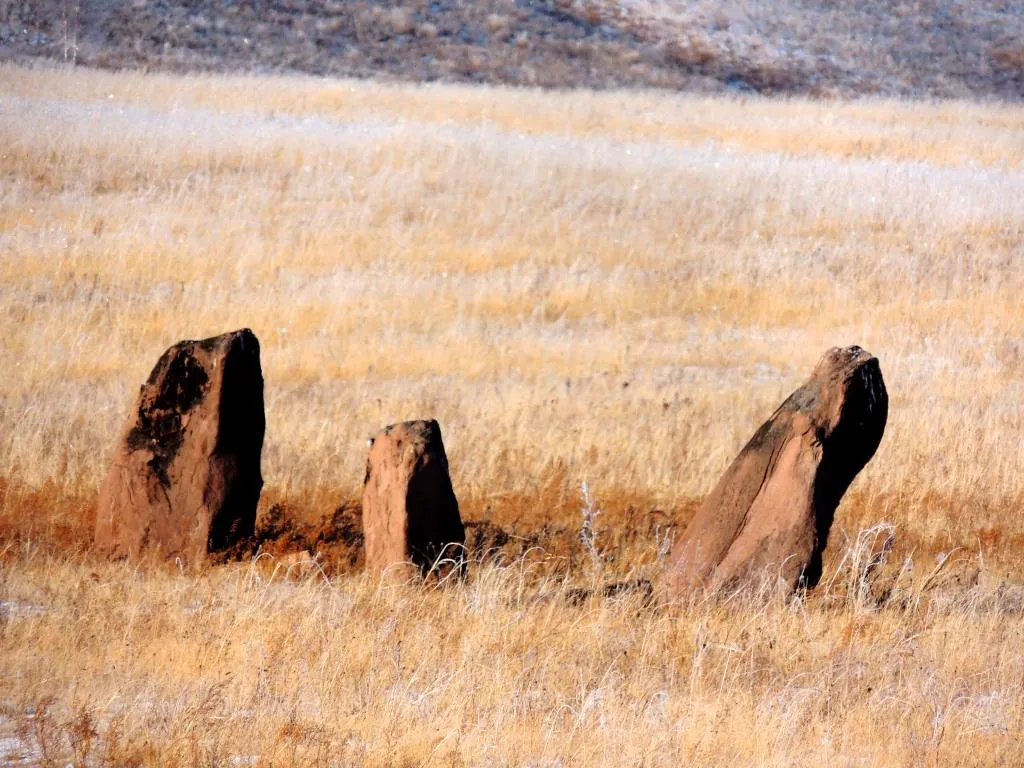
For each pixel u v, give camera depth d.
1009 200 108.31
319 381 58.44
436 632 29.77
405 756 23.09
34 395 51.94
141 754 22.44
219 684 25.31
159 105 120.06
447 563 35.06
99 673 26.67
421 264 82.88
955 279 84.69
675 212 99.38
